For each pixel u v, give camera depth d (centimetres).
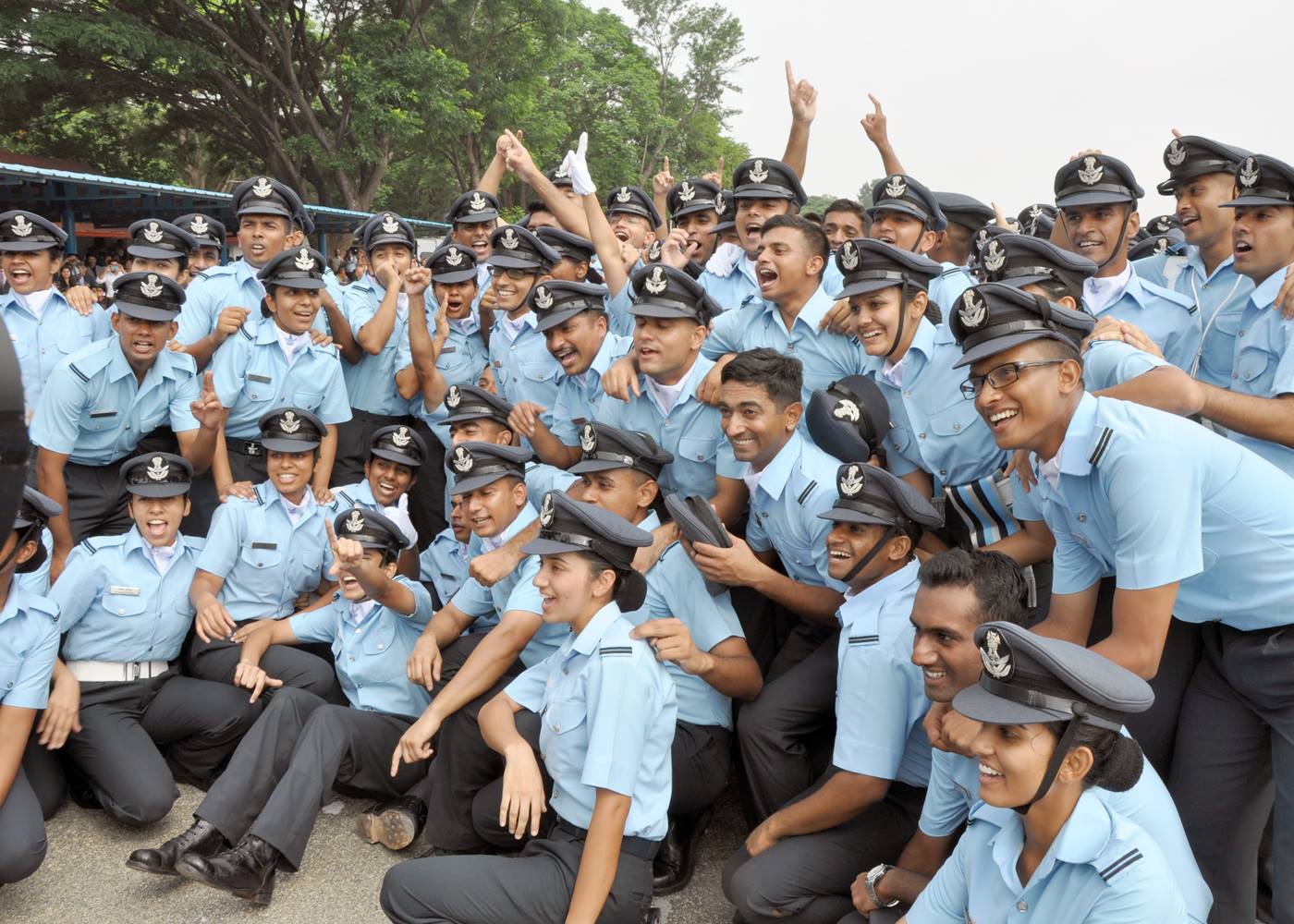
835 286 466
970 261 495
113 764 369
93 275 1441
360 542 378
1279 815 258
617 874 275
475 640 386
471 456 386
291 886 335
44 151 2488
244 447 514
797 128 522
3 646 337
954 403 341
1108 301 397
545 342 479
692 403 390
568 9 3145
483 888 272
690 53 4816
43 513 342
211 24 2091
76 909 322
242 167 2925
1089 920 193
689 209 599
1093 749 190
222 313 494
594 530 276
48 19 1886
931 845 267
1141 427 232
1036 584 336
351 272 1794
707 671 312
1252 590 247
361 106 2209
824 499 326
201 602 409
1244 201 327
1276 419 276
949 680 247
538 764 330
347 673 390
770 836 296
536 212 605
